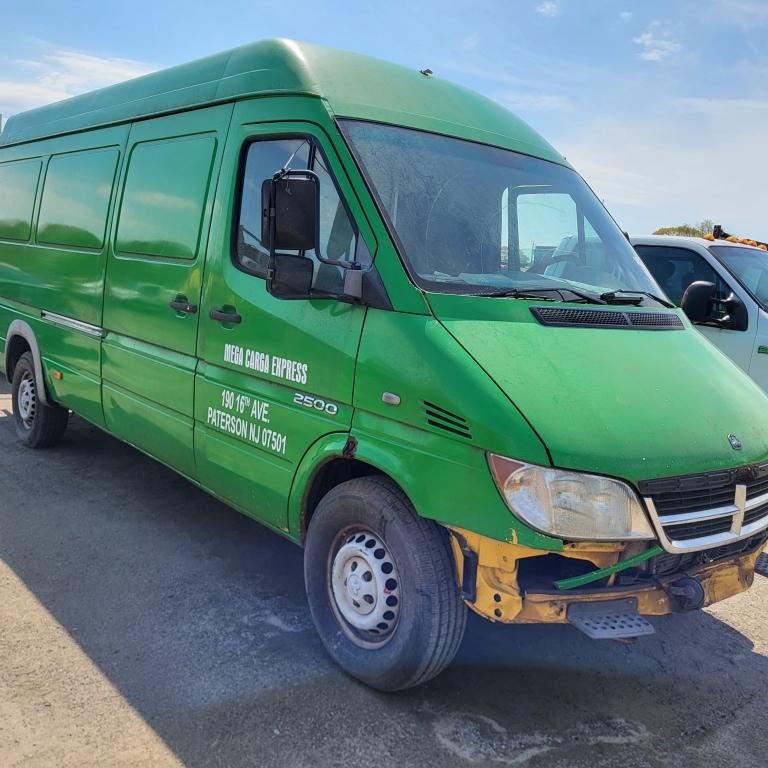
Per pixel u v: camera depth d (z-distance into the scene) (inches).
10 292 279.0
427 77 175.2
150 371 193.5
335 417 138.8
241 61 172.1
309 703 132.7
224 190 167.8
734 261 292.5
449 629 125.4
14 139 289.7
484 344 124.9
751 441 130.7
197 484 184.1
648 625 119.2
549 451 112.3
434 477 121.7
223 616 161.3
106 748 117.9
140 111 206.5
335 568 144.1
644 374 132.4
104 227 216.2
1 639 146.3
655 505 116.8
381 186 141.0
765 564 140.0
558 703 138.8
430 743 124.5
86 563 182.5
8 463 253.1
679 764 124.2
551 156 183.6
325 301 142.1
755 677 152.6
